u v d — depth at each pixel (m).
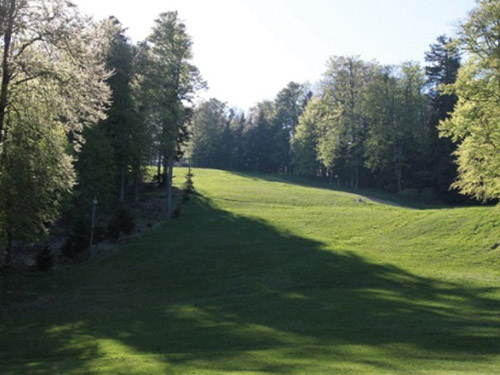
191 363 12.79
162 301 23.95
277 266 29.41
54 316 21.48
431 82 70.12
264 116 117.38
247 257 31.59
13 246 34.34
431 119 64.81
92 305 23.47
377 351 13.66
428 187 67.25
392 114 68.75
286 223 41.22
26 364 13.77
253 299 23.09
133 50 44.94
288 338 15.97
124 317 20.64
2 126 20.69
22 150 21.42
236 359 13.06
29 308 23.09
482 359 12.54
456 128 29.14
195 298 24.27
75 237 32.38
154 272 29.36
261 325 18.17
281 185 68.94
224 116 133.25
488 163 28.39
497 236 32.12
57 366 13.25
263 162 117.44
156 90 42.72
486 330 16.16
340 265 28.72
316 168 90.31
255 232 38.19
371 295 22.72
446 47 29.53
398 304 20.88
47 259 30.03
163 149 44.47
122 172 45.28
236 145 123.62
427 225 37.03
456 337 15.25
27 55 20.69
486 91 27.88
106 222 40.09
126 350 15.24
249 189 61.59
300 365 12.12
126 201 47.91
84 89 21.53
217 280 27.42
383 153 69.31
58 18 20.61
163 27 43.19
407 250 32.00
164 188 56.09
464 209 39.72
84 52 21.50
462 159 29.27
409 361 12.38
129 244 35.31
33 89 21.20
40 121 21.36
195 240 36.00
